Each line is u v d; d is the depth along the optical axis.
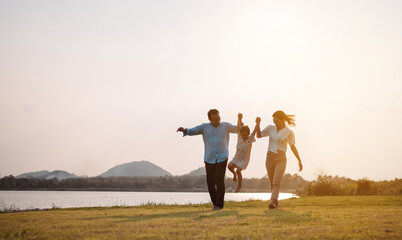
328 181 26.14
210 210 8.33
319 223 5.37
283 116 8.59
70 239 4.11
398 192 22.83
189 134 8.63
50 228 5.05
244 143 8.88
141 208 10.06
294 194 28.39
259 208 9.21
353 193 25.33
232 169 9.01
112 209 9.73
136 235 4.29
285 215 6.61
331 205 10.41
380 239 4.07
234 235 4.23
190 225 5.16
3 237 4.29
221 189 8.45
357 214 6.79
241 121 8.73
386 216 6.39
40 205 40.84
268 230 4.63
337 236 4.19
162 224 5.31
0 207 13.66
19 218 6.63
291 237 4.10
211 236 4.18
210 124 8.62
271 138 8.66
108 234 4.40
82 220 6.11
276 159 8.59
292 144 8.53
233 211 7.78
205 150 8.63
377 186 25.31
